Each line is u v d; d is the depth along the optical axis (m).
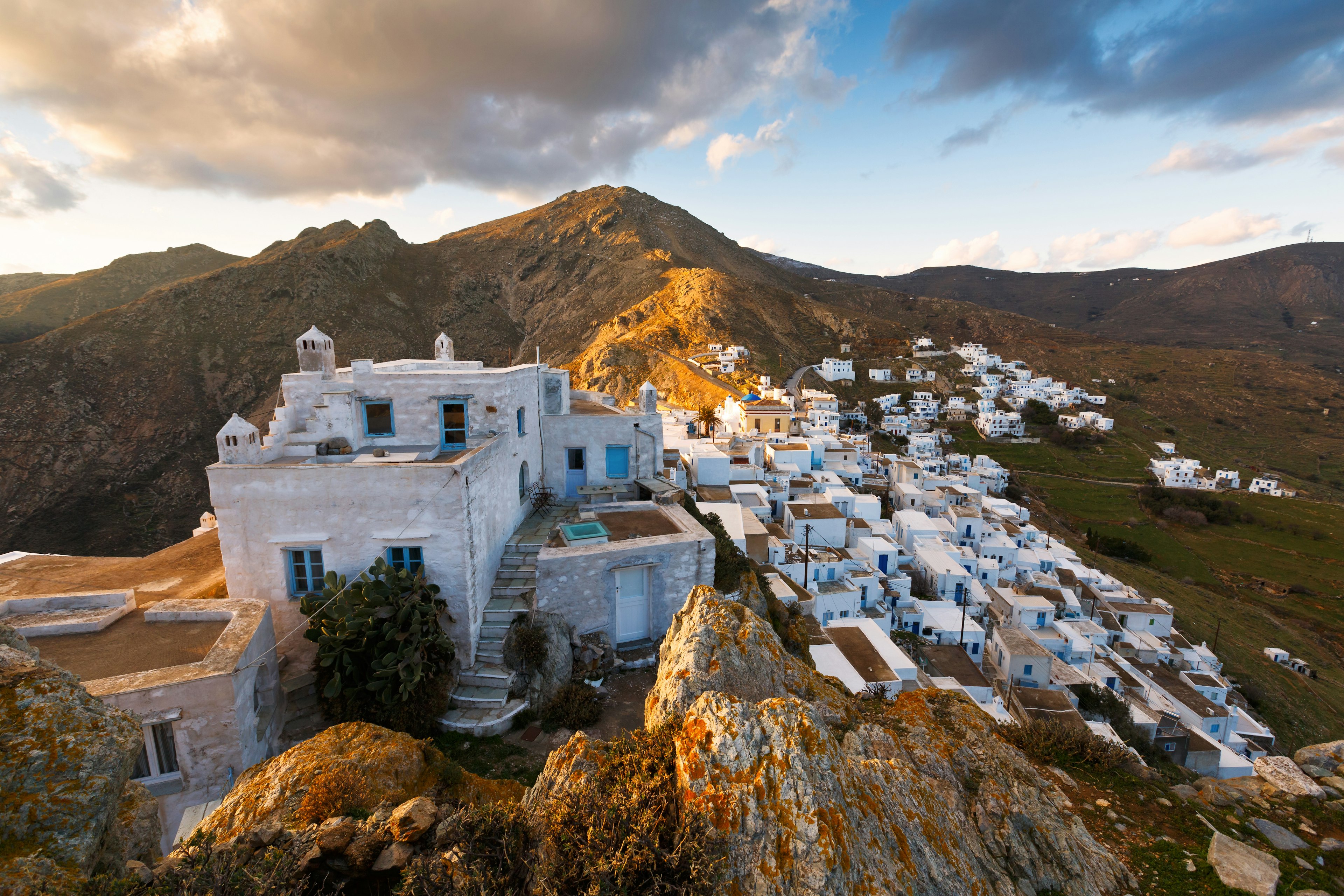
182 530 100.56
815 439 70.62
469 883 5.19
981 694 31.17
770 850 5.52
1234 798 9.90
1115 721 31.03
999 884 6.98
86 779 4.75
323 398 17.61
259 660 12.32
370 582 13.64
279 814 6.82
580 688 14.48
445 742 12.73
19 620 12.42
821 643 26.47
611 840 5.46
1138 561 84.94
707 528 18.62
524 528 19.91
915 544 53.97
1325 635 69.06
